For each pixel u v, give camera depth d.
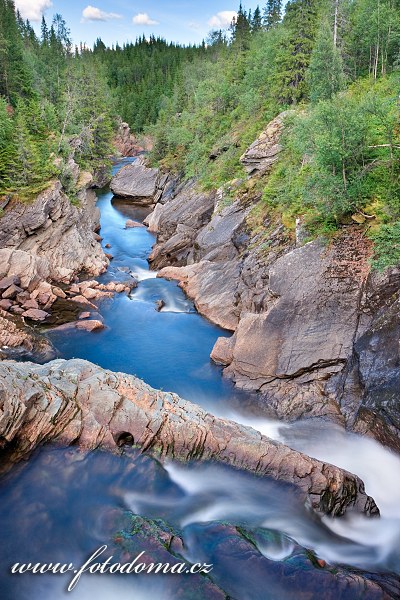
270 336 21.75
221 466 15.19
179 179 63.41
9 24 82.00
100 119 76.06
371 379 18.14
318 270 21.80
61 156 51.41
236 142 49.44
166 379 23.14
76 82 82.19
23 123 41.56
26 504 13.10
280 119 39.75
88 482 14.03
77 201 44.38
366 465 17.11
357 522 14.16
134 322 29.95
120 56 166.62
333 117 21.38
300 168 30.70
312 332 20.92
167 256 42.00
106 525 12.55
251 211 34.44
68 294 33.81
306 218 25.27
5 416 13.40
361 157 22.33
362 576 11.27
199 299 32.03
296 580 10.73
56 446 14.75
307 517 13.69
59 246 38.12
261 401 20.92
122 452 15.02
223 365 24.23
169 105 100.00
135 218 61.22
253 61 62.38
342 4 43.19
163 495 14.11
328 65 35.44
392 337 17.86
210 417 16.70
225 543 11.84
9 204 36.38
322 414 19.20
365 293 20.08
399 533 13.98
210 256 35.53
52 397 14.99
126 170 73.69
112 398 15.73
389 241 19.67
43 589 10.75
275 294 22.44
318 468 14.58
